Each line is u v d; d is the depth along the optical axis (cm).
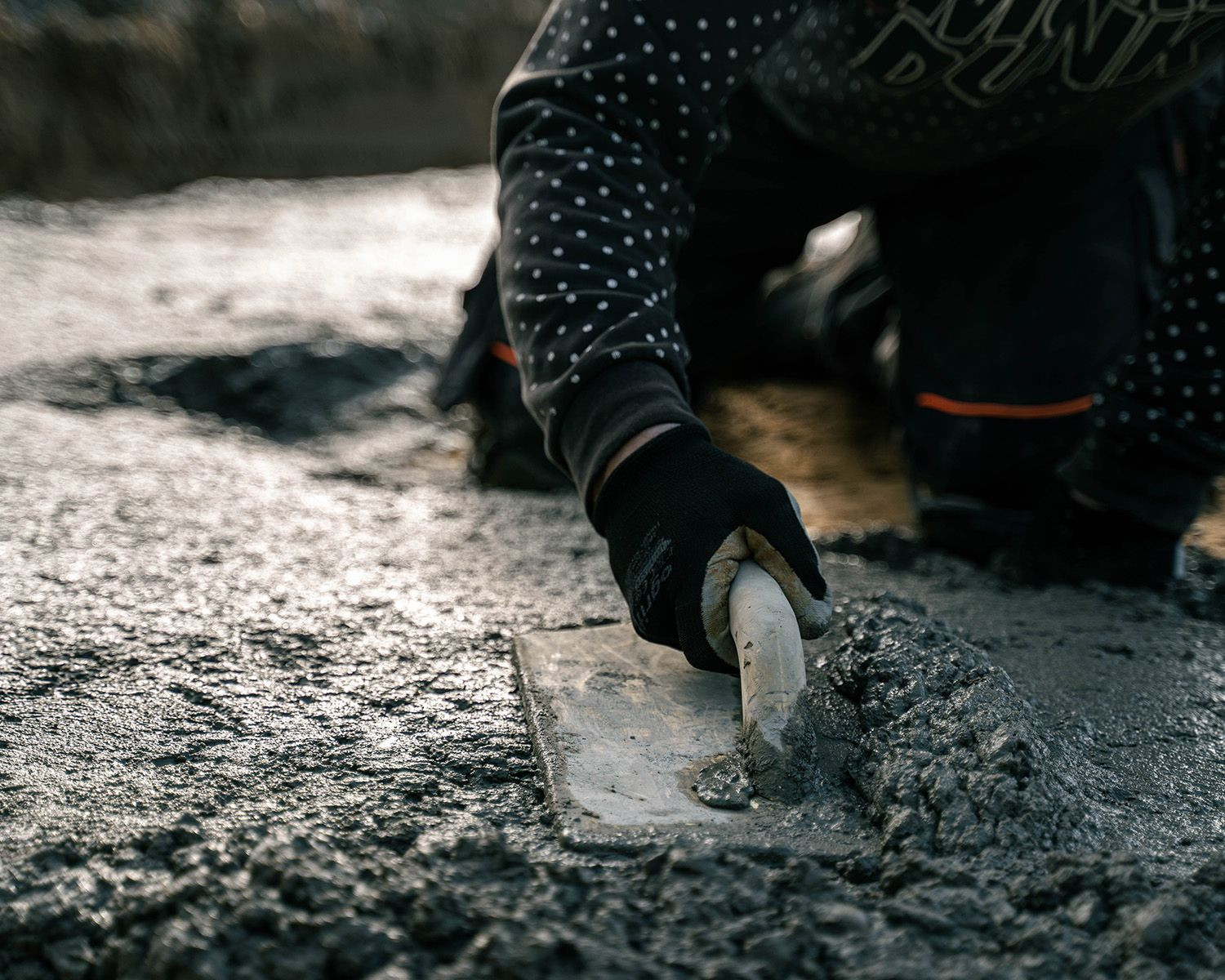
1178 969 76
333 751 108
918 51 132
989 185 178
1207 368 139
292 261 360
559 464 120
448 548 163
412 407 249
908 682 110
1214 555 182
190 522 166
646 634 110
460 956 77
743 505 103
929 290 188
